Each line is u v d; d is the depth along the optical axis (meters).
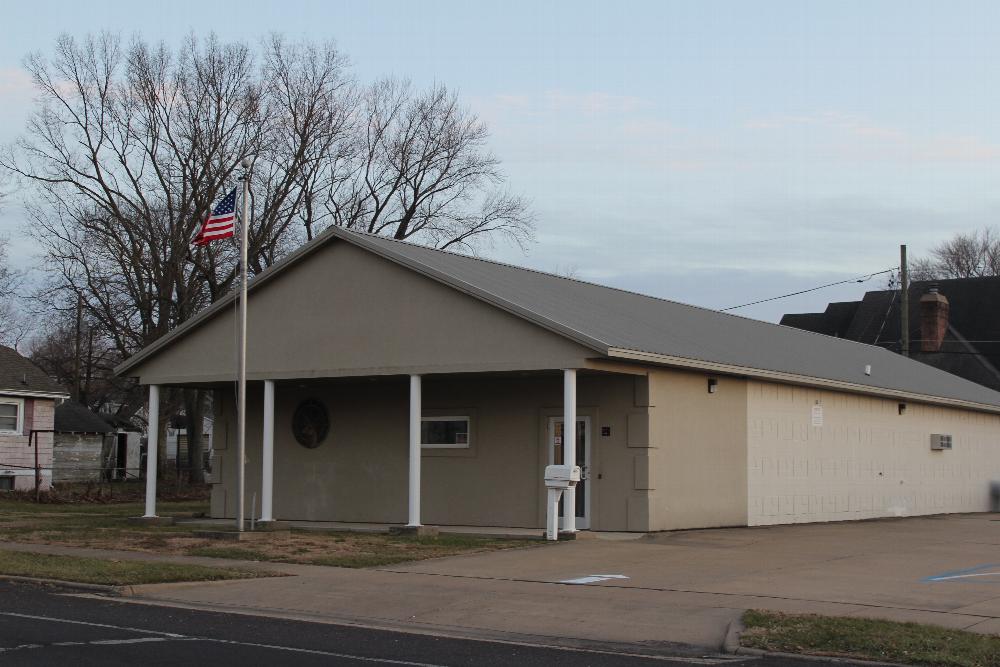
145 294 43.38
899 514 31.17
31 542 20.22
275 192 45.72
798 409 26.69
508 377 23.27
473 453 23.89
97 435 52.31
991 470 37.47
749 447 24.70
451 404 24.28
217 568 16.25
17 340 72.50
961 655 9.95
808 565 16.62
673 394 22.47
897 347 55.41
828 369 28.52
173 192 43.56
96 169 43.25
